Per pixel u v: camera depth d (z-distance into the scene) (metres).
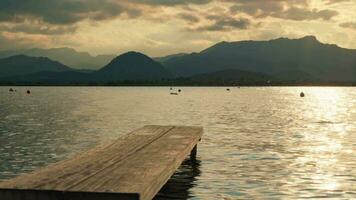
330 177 17.62
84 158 12.49
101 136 32.00
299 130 37.72
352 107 82.88
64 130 36.56
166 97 138.75
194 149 21.50
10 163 20.72
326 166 20.06
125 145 15.38
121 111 65.44
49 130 36.56
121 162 11.84
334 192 15.20
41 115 55.94
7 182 9.17
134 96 149.62
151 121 46.91
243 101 108.00
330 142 29.27
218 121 47.34
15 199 8.52
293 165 20.27
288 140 30.19
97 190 8.53
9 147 26.11
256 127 40.31
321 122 47.09
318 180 17.06
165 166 11.23
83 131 35.69
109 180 9.49
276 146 26.92
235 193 14.94
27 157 22.42
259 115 57.88
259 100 115.69
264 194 14.87
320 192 15.19
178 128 21.42
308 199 14.27
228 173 18.31
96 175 10.02
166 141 16.53
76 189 8.57
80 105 85.25
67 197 8.48
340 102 107.12
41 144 27.44
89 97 139.12
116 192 8.40
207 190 15.37
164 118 51.31
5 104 89.31
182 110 68.81
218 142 28.70
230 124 43.59
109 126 40.53
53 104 89.44
